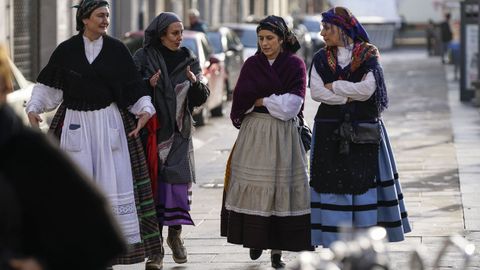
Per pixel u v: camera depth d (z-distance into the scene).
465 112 37.78
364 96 12.77
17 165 5.99
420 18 91.94
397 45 94.56
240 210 13.48
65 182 6.00
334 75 12.91
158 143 13.80
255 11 91.19
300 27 65.50
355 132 12.77
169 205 13.84
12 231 5.92
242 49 44.28
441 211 18.19
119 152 12.97
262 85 13.35
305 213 13.41
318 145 13.02
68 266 5.98
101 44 13.00
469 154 26.17
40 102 12.95
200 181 22.84
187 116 14.02
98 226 6.02
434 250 14.70
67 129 12.87
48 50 39.44
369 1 89.00
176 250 14.33
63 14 40.12
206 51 36.50
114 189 12.84
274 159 13.36
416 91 48.03
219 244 15.82
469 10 41.47
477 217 17.55
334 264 7.26
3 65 6.31
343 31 12.91
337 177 12.89
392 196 13.05
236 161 13.56
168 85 13.87
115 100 12.97
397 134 30.97
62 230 5.95
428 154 26.28
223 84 38.78
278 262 13.88
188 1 65.44
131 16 51.41
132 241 12.96
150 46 14.12
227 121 37.06
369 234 7.27
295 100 13.27
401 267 13.29
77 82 12.83
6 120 6.09
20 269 5.89
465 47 41.53
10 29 35.81
